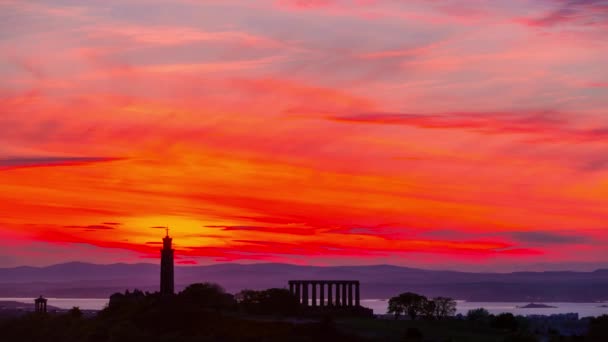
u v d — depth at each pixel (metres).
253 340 171.75
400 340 172.88
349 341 169.62
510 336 187.88
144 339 182.50
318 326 177.12
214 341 174.75
